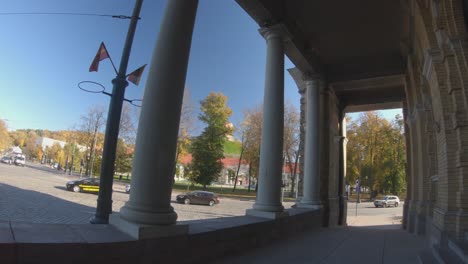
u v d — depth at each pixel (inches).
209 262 226.1
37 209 604.4
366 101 725.9
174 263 193.8
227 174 3843.5
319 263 251.4
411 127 551.8
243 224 272.8
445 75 285.3
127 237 173.6
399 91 695.1
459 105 264.4
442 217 267.6
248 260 242.4
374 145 2271.2
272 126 351.9
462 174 259.3
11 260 132.8
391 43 508.1
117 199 1051.3
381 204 1815.9
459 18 273.4
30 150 5260.8
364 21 448.8
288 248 301.7
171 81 201.9
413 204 532.7
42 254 139.8
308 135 525.3
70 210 633.6
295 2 407.8
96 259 154.2
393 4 408.2
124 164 2228.1
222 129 2139.5
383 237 419.2
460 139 262.1
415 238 415.2
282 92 363.9
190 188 2257.6
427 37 300.0
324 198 561.3
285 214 358.0
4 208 573.3
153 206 189.8
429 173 396.8
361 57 555.5
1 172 1678.2
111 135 267.0
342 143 719.1
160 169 194.1
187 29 213.3
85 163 2620.6
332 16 436.1
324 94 589.0
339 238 391.2
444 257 223.9
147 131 195.8
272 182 343.3
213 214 889.5
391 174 2303.2
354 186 2479.1
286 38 392.2
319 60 553.9
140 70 316.8
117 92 275.0
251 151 2293.3
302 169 610.5
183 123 2017.7
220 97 2135.8
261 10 361.7
